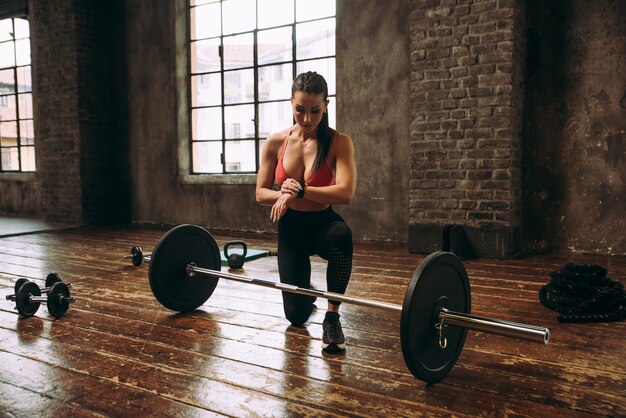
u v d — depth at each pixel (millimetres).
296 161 2129
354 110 5230
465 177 4238
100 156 6871
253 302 2793
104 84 6891
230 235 5715
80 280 3373
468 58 4176
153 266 2373
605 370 1828
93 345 2102
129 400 1588
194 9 6535
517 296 2898
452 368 1844
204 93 36531
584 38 4262
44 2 6750
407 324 1513
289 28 5863
